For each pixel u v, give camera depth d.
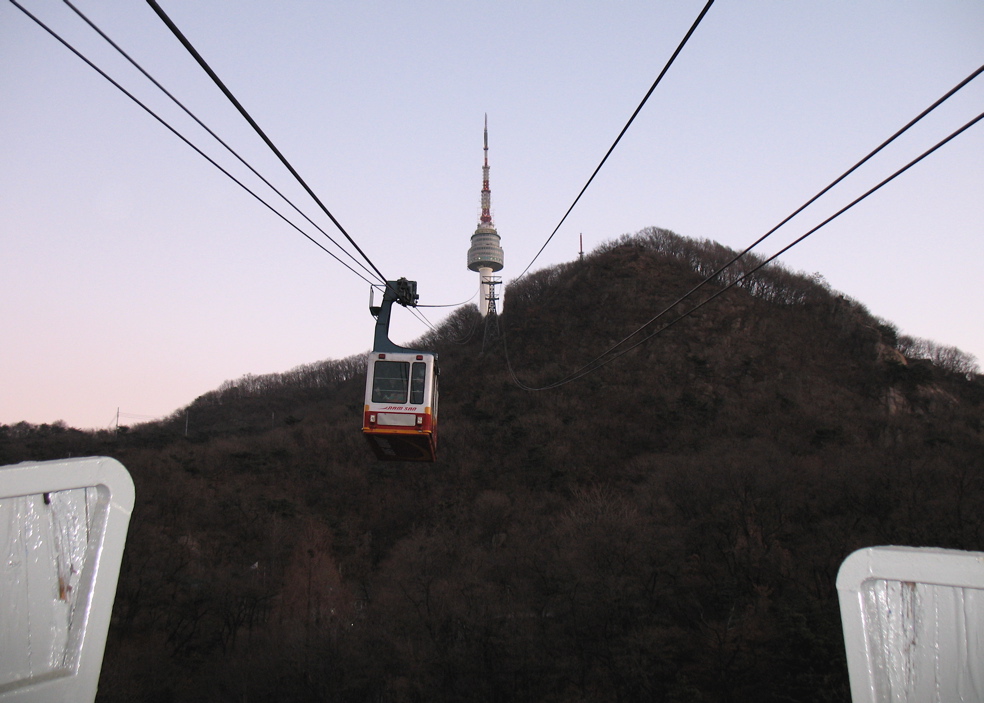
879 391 99.44
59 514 2.82
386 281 23.97
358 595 59.50
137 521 61.69
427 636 47.53
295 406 137.38
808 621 41.12
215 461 89.31
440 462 90.62
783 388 100.62
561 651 45.62
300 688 44.78
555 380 111.19
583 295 132.75
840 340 113.00
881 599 2.72
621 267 136.38
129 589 52.03
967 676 2.54
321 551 66.75
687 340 114.44
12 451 83.88
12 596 2.66
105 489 2.93
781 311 121.12
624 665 42.47
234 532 67.88
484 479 86.31
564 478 83.25
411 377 22.64
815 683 36.88
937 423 87.38
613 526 54.19
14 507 2.71
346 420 109.38
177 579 54.31
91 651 2.81
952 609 2.62
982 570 2.57
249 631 52.62
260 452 91.75
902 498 53.44
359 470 90.12
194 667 48.75
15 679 2.62
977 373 115.75
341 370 157.75
